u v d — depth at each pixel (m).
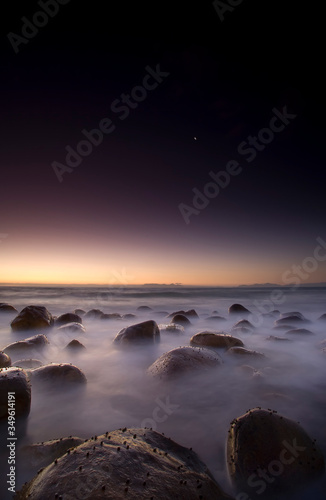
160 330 11.62
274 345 10.34
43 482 2.81
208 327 13.73
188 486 3.02
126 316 15.69
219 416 5.42
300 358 8.98
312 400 6.17
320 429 5.02
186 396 6.14
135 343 9.59
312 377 7.44
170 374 6.80
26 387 5.02
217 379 6.92
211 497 3.06
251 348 10.09
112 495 2.58
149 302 27.47
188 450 3.82
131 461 3.07
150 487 2.79
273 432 3.91
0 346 10.19
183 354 7.44
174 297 32.59
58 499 2.55
